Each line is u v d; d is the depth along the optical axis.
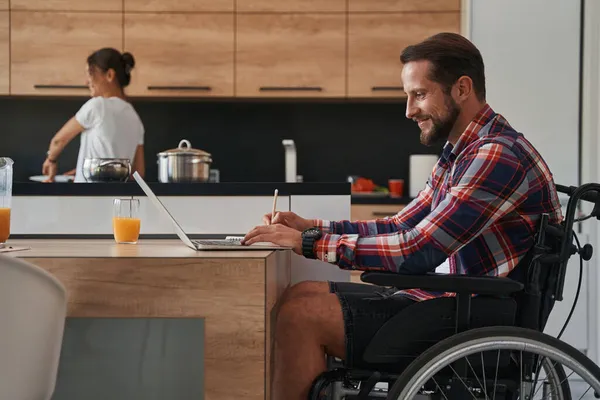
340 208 2.48
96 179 2.62
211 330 1.49
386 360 1.56
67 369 1.92
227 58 4.15
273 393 1.62
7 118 4.53
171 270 1.50
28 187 2.54
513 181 1.54
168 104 4.55
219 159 4.55
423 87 1.69
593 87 3.67
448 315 1.54
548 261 1.55
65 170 4.54
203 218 2.52
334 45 4.14
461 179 1.57
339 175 4.54
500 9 3.77
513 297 1.59
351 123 4.54
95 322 1.91
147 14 4.15
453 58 1.67
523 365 1.53
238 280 1.49
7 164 1.74
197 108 4.55
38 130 4.53
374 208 3.97
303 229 2.00
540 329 1.61
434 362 1.44
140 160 3.61
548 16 3.75
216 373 1.50
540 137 3.77
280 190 2.50
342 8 4.12
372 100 4.30
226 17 4.14
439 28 4.09
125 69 3.49
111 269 1.50
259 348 1.49
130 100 4.41
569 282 3.63
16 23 4.13
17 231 2.55
